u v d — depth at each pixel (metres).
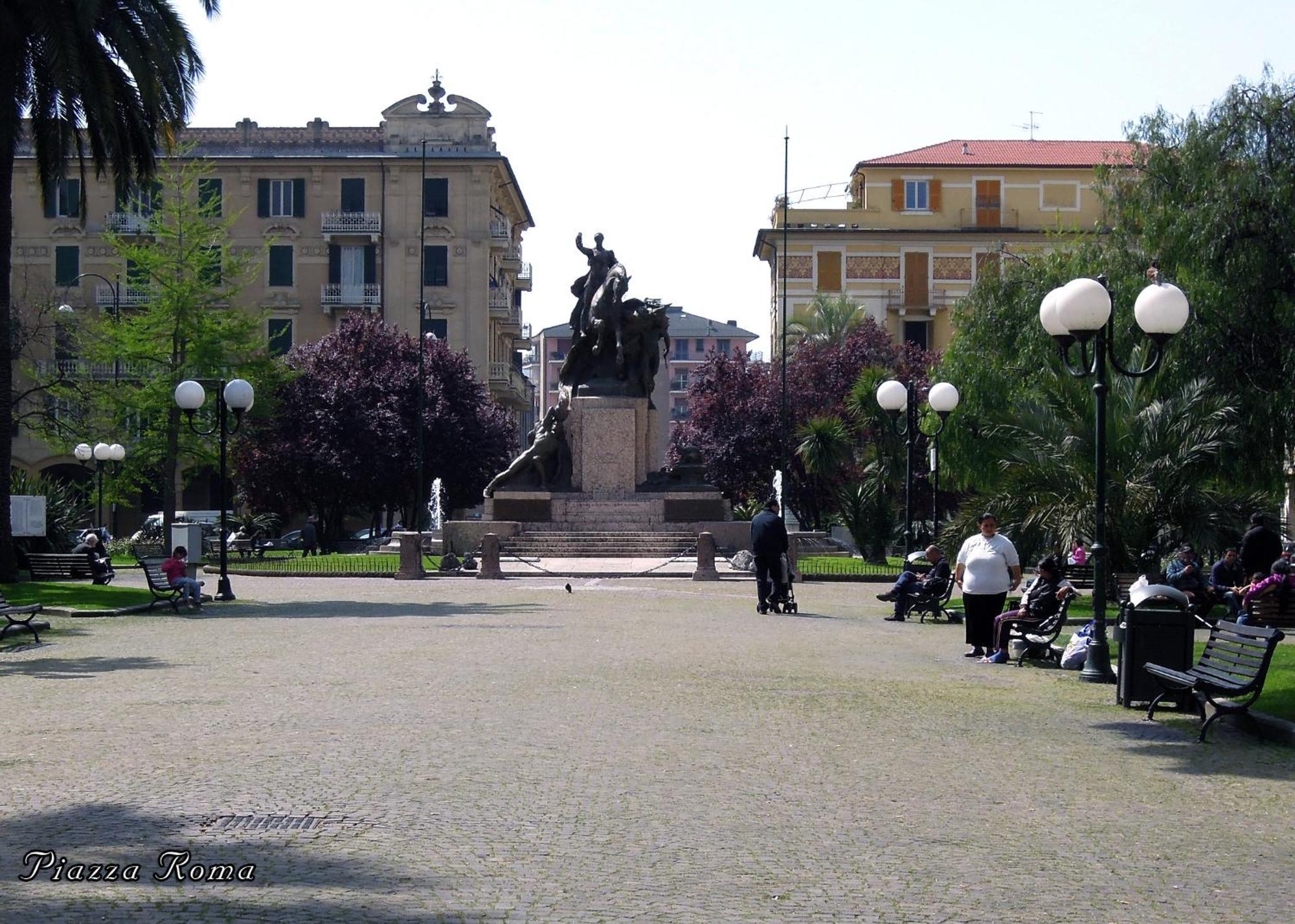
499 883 7.58
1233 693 13.01
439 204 75.19
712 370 73.25
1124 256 35.34
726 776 10.51
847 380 70.31
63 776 10.28
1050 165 80.56
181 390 29.69
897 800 9.78
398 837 8.53
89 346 56.34
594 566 38.50
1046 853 8.41
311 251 75.38
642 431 45.31
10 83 29.19
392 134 75.81
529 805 9.43
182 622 23.58
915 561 34.84
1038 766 11.17
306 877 7.65
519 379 89.50
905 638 21.75
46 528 39.16
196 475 65.00
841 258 80.94
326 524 66.25
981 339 43.16
